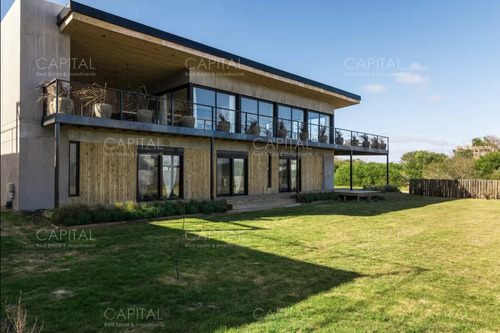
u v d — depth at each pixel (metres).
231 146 13.56
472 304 3.60
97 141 9.80
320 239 6.79
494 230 8.07
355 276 4.49
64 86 9.20
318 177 18.14
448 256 5.57
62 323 3.04
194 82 12.34
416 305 3.55
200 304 3.53
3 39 9.86
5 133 9.56
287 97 16.30
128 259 5.11
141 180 10.84
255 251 5.74
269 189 15.20
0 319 3.09
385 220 9.55
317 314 3.29
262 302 3.59
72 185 9.38
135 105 11.42
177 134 10.69
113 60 11.55
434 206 13.90
